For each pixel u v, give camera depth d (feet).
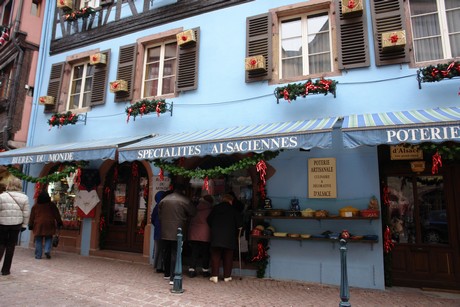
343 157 22.81
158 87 31.55
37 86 39.14
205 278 23.12
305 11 26.09
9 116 38.78
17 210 21.56
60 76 37.35
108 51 34.17
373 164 22.00
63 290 19.17
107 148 25.20
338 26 24.09
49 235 29.12
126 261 29.30
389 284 21.26
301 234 22.91
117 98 32.30
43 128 37.58
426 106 21.18
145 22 32.63
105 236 32.71
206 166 28.30
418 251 21.76
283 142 19.01
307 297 18.89
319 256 22.48
